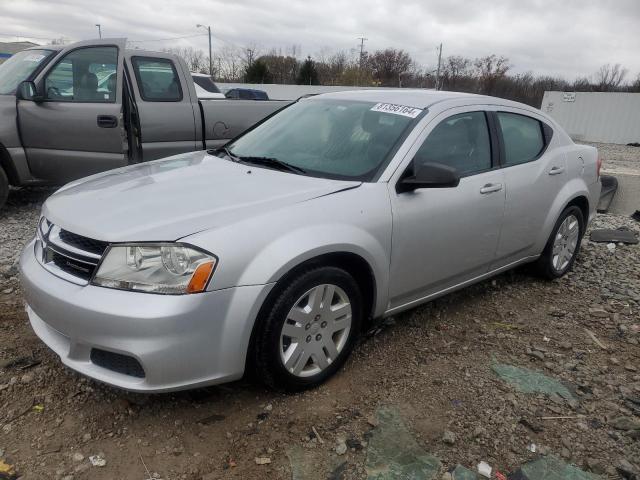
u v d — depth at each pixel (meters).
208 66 56.91
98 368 2.59
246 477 2.42
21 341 3.42
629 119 28.69
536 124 4.52
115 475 2.40
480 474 2.50
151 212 2.73
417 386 3.15
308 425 2.77
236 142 4.18
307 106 4.21
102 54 5.99
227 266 2.53
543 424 2.86
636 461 2.62
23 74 6.12
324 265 2.92
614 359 3.57
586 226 5.10
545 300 4.52
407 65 64.25
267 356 2.75
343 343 3.14
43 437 2.60
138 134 6.23
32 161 6.11
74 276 2.63
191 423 2.75
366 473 2.47
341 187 3.12
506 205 3.96
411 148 3.39
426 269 3.51
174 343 2.44
